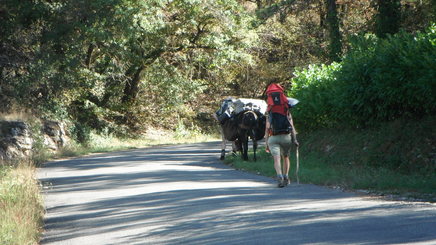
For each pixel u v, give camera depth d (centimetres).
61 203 1162
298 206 934
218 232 756
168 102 4525
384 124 1683
